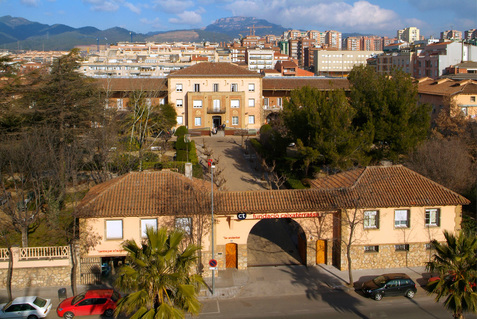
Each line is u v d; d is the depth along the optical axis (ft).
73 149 139.23
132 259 72.18
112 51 611.47
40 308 92.53
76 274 105.19
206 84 266.16
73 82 157.38
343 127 157.89
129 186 109.40
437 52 417.90
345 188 112.37
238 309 95.50
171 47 647.97
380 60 511.40
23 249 105.40
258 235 133.59
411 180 114.52
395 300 99.45
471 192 142.00
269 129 207.41
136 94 212.84
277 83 281.74
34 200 135.44
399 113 164.45
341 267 111.55
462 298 74.95
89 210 103.09
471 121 193.26
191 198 107.55
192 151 189.16
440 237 111.24
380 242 110.63
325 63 631.97
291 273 111.14
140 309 69.36
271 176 175.32
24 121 153.17
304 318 91.71
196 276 76.38
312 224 112.57
